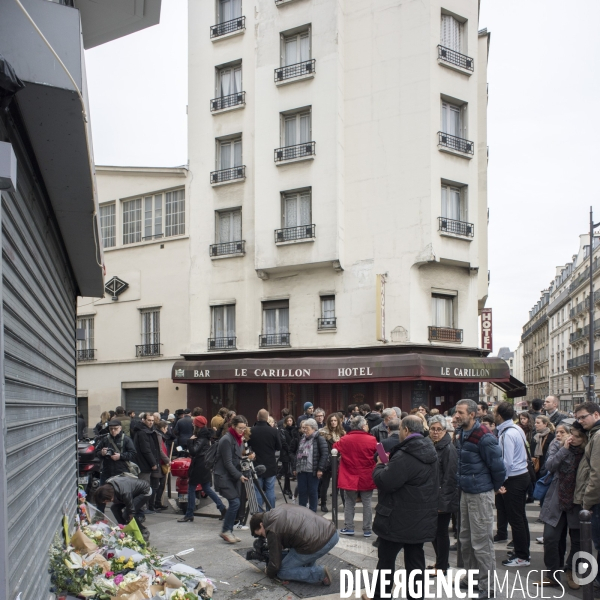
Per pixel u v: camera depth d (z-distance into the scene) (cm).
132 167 2369
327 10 1984
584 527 482
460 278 1955
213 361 2053
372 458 808
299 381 1870
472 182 1970
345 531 826
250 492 855
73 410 767
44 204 501
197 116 2261
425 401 1792
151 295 2322
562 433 670
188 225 2253
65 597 445
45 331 493
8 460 306
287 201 2038
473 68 1991
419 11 1902
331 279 1970
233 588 597
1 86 285
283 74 2042
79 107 372
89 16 712
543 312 8981
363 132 1962
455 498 626
